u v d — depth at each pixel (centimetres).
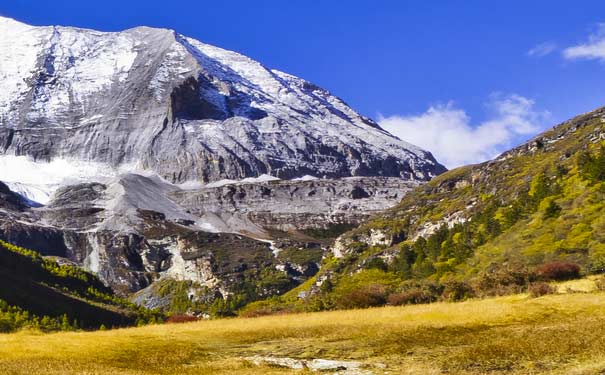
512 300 6794
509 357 3884
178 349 4741
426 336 4784
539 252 11662
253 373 3856
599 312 5297
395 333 4928
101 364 4178
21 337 5288
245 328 5616
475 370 3678
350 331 5125
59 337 5278
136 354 4556
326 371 3938
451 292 8669
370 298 9394
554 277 8488
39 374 3738
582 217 12338
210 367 4122
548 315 5359
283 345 4822
